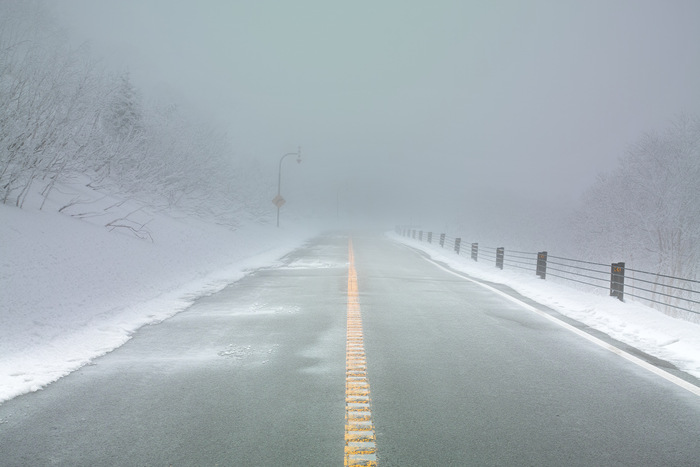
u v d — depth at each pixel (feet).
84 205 52.47
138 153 71.05
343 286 40.29
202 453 10.31
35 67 42.50
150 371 16.55
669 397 14.26
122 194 68.64
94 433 11.32
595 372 16.87
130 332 22.75
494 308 30.81
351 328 24.03
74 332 21.97
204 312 28.17
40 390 14.44
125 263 38.88
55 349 19.07
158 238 54.80
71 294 28.09
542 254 48.75
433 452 10.45
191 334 22.50
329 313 28.12
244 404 13.38
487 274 54.49
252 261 62.90
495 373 16.63
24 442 10.80
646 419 12.50
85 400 13.60
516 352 19.65
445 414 12.75
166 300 31.99
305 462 9.92
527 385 15.31
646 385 15.40
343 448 10.61
